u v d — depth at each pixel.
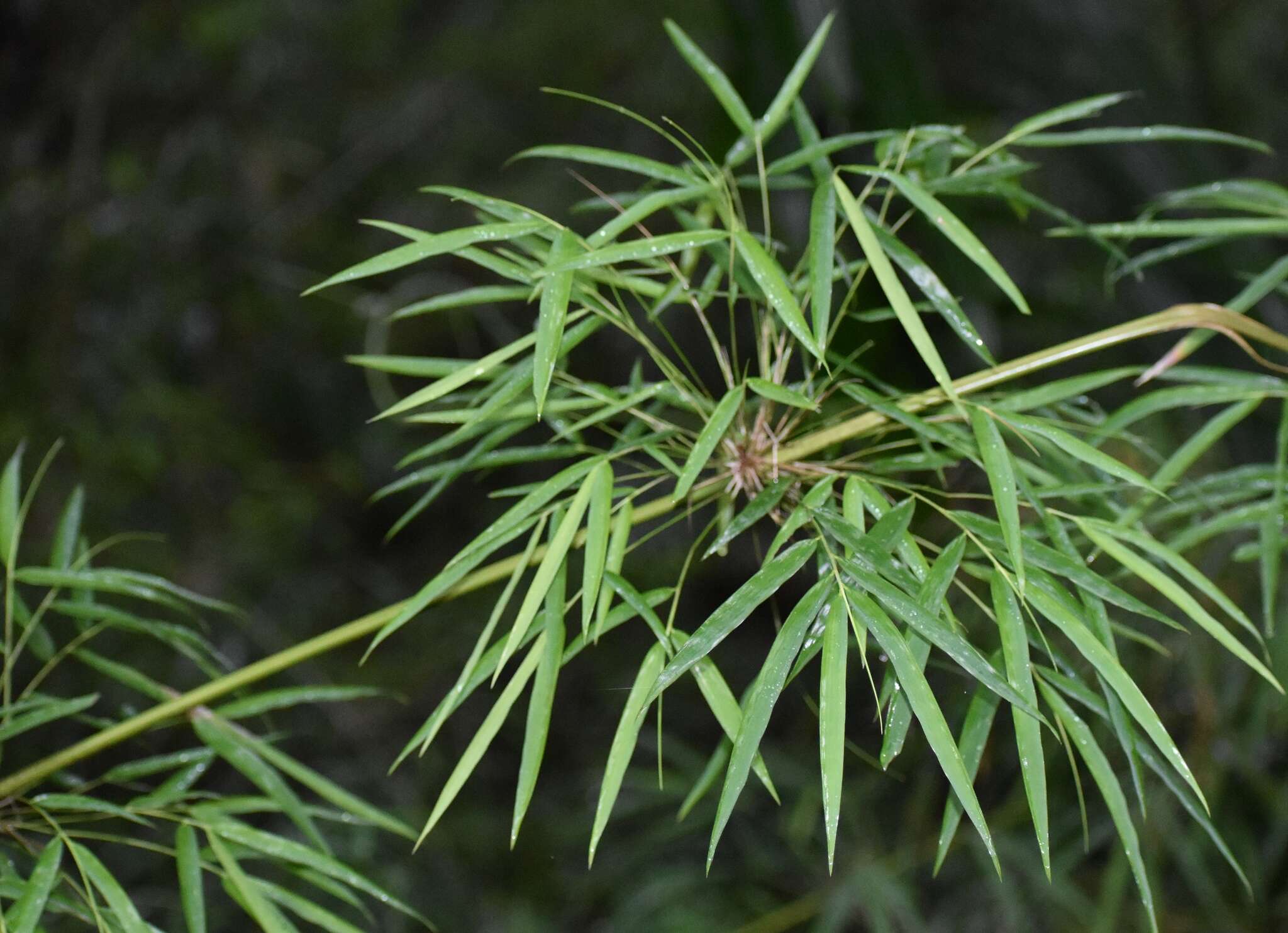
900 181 1.38
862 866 2.34
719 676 1.38
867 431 1.43
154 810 1.48
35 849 1.52
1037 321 2.68
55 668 3.15
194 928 1.44
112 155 4.05
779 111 1.45
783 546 1.36
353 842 2.55
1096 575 1.36
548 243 1.47
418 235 1.36
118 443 3.71
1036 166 1.47
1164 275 2.43
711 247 1.47
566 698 4.05
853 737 2.95
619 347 4.24
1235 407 1.51
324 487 4.14
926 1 2.62
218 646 3.59
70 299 3.83
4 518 1.51
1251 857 2.25
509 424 1.46
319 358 4.18
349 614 4.00
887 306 1.86
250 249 4.16
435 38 4.74
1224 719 2.11
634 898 2.63
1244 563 2.14
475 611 4.08
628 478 1.40
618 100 4.62
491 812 3.62
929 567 1.36
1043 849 1.32
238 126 4.33
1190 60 3.07
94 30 4.04
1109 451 2.20
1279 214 1.54
